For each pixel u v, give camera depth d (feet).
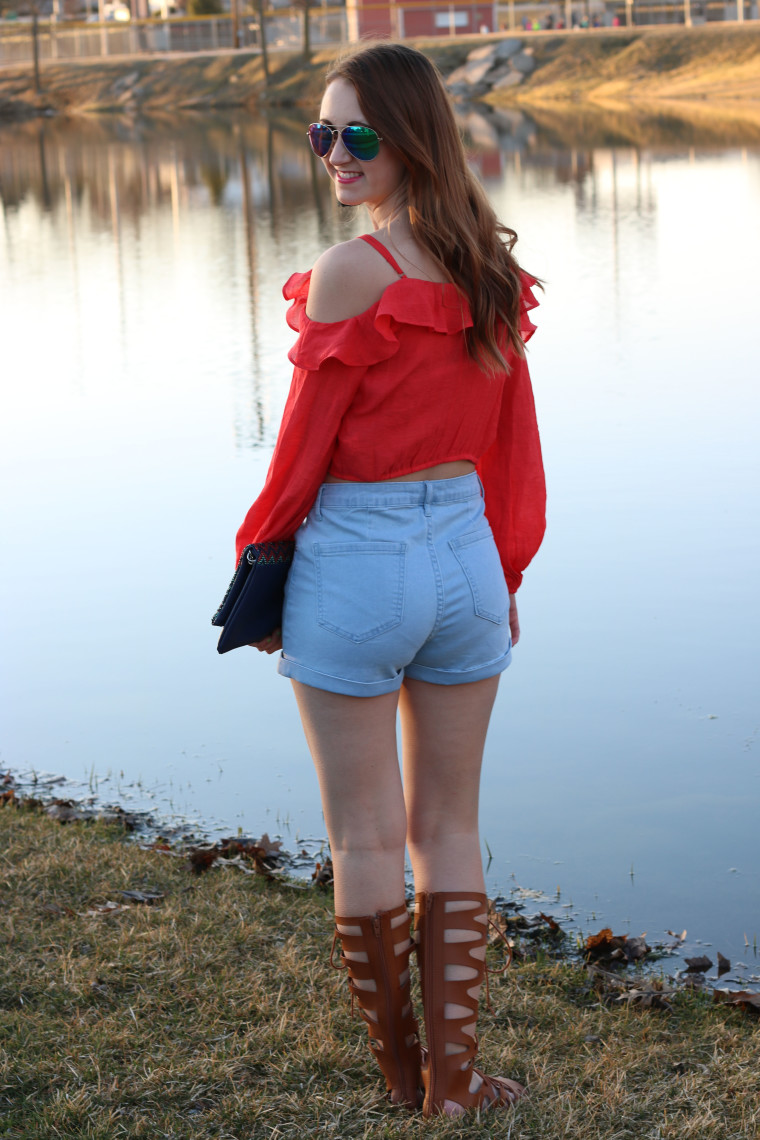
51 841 12.73
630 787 14.46
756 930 11.88
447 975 8.10
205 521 23.97
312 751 8.05
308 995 9.70
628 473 25.23
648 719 15.92
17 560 22.30
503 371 7.73
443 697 8.09
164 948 10.39
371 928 8.03
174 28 221.87
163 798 14.70
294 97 182.50
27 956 10.22
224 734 16.33
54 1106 8.18
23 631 19.39
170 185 96.32
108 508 24.97
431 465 7.76
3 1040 8.98
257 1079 8.56
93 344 42.24
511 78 167.84
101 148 133.80
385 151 7.55
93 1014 9.36
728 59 157.69
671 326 38.88
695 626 18.39
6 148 139.54
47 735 16.33
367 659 7.66
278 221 73.05
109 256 63.57
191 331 43.47
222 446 29.07
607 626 18.51
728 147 93.04
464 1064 8.08
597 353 35.78
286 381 35.40
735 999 10.37
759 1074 8.73
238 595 7.89
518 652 17.81
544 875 12.88
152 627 19.47
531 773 14.82
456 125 7.65
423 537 7.70
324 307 7.42
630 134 108.06
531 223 62.44
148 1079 8.47
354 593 7.62
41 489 26.40
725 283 45.21
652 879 12.75
